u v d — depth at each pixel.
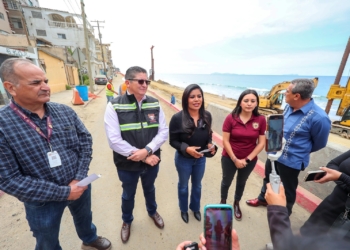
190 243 0.88
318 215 1.54
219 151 4.46
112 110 1.69
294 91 1.81
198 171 2.12
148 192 2.11
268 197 0.93
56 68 15.04
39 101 1.16
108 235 2.11
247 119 2.09
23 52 9.76
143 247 1.98
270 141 1.15
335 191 1.48
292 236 0.63
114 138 1.65
